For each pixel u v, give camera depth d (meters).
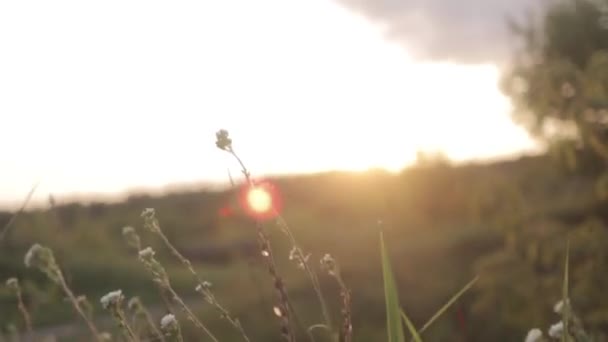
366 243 23.88
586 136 9.41
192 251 27.70
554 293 9.03
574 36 15.05
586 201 10.23
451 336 8.42
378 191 29.34
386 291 1.99
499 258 9.72
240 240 26.86
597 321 7.79
